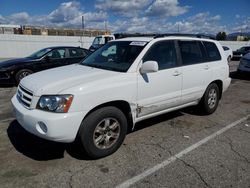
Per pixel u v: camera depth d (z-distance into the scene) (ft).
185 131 15.55
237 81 35.09
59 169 11.04
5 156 12.07
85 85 11.12
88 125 11.23
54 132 10.41
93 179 10.36
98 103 11.39
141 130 15.56
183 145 13.57
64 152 12.53
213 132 15.48
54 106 10.58
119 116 12.29
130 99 12.72
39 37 103.19
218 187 9.95
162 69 14.34
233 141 14.19
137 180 10.33
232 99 24.21
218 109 20.45
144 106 13.58
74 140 11.25
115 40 16.39
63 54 32.40
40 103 10.86
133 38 15.42
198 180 10.37
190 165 11.51
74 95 10.68
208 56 17.92
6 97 24.27
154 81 13.74
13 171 10.83
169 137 14.58
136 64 13.14
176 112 19.12
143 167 11.30
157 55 14.26
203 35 18.63
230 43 109.91
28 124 11.04
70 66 15.21
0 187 9.77
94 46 60.85
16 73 29.40
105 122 11.91
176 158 12.14
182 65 15.60
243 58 37.65
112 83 11.95
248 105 21.98
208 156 12.38
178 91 15.44
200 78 16.84
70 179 10.33
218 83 19.22
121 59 13.93
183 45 16.05
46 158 11.96
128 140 14.08
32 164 11.41
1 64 29.78
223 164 11.64
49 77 12.38
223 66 18.92
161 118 17.78
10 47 100.27
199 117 18.21
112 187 9.88
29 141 13.69
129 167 11.29
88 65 14.87
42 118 10.46
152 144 13.62
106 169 11.10
